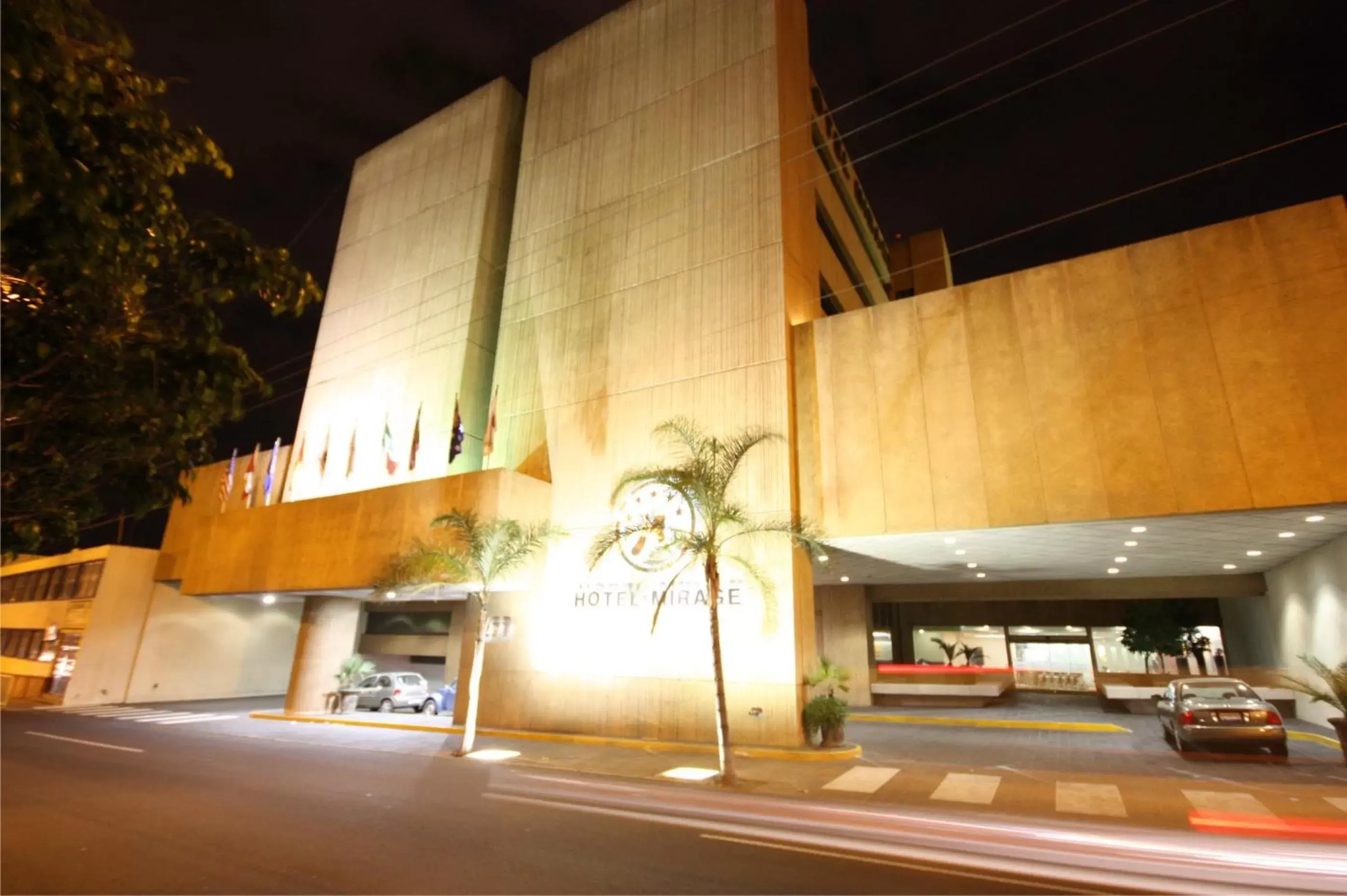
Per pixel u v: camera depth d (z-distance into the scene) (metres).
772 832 9.58
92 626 35.03
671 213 23.67
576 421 23.61
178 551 37.91
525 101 33.22
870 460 18.48
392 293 32.00
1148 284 16.09
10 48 3.37
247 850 8.68
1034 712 26.27
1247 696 15.95
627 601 20.84
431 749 18.75
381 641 37.84
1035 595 29.02
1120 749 17.02
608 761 16.45
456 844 8.96
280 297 5.16
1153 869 7.67
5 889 7.27
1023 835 9.26
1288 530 16.80
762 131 22.59
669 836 9.38
